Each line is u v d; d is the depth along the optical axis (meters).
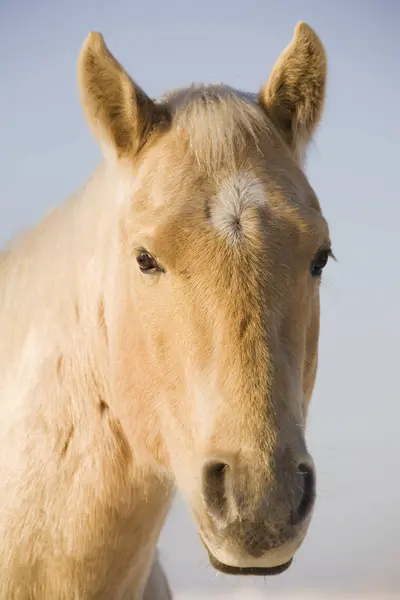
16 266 9.18
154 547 8.90
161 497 8.55
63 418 8.37
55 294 8.75
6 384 8.76
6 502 8.22
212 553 7.07
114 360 8.13
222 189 7.44
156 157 7.86
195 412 7.23
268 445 6.82
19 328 8.91
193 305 7.22
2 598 8.16
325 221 7.66
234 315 7.09
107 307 8.24
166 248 7.32
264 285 7.15
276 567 6.81
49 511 8.18
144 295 7.64
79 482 8.24
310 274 7.64
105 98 8.16
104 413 8.36
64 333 8.58
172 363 7.54
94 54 8.09
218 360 7.07
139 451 8.17
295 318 7.30
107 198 8.48
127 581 8.60
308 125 8.32
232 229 7.24
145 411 7.99
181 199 7.44
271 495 6.71
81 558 8.21
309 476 6.94
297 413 7.06
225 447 6.89
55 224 9.07
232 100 7.99
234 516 6.75
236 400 6.94
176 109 8.11
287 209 7.40
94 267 8.48
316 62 8.20
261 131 7.87
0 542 8.16
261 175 7.55
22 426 8.41
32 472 8.26
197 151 7.64
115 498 8.29
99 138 8.28
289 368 7.14
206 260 7.20
